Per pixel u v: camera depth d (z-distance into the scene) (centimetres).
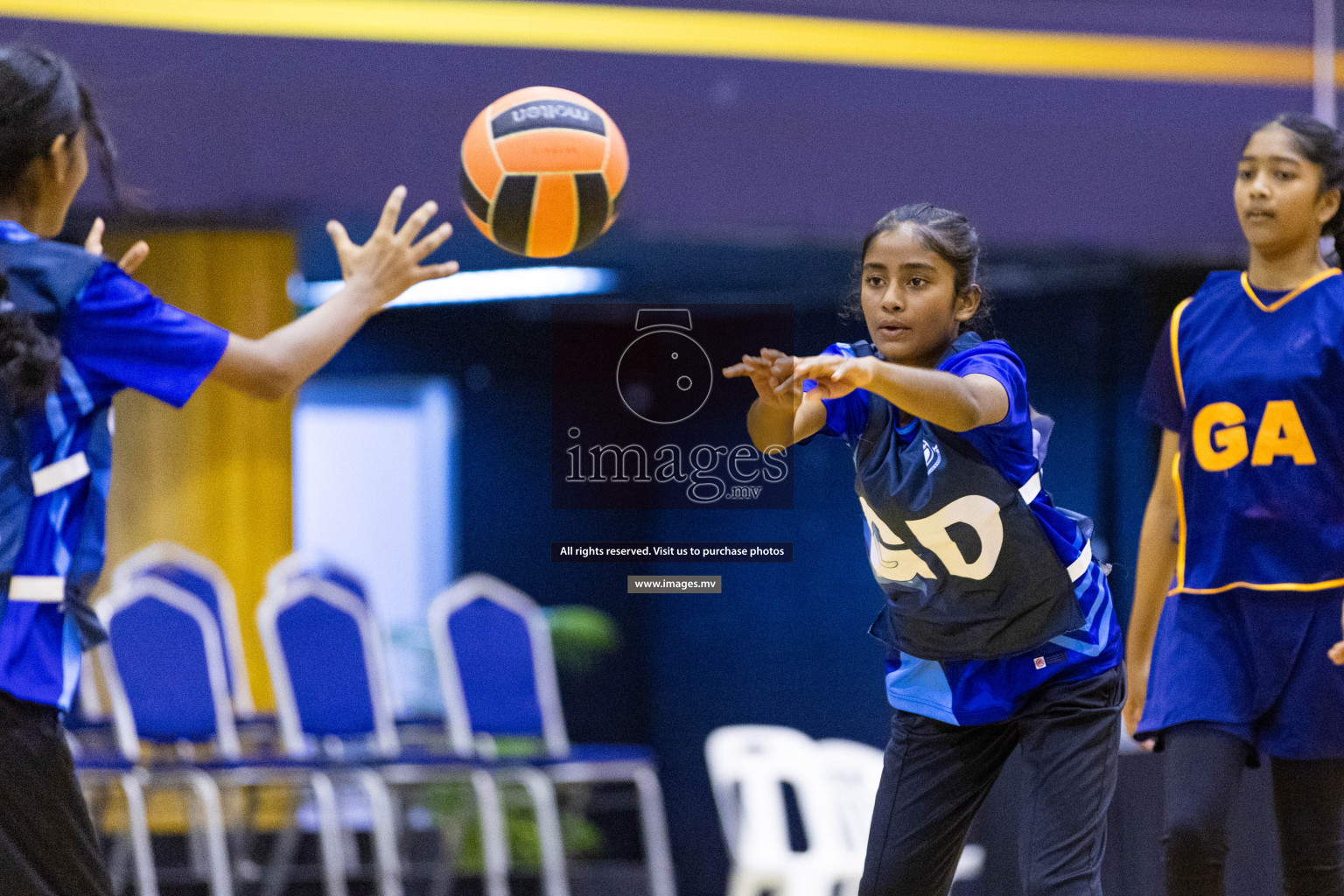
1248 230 1012
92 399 742
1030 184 2081
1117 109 2112
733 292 2931
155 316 738
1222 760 970
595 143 1008
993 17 2070
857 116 2023
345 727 2008
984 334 1712
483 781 1950
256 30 1845
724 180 1977
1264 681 984
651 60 1962
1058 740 860
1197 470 1017
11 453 720
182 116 1817
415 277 788
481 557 3325
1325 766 988
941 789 895
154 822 2209
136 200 1584
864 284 866
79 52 1781
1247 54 2142
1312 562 981
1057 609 856
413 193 1884
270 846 2259
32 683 726
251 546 2203
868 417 862
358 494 3319
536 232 1010
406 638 3062
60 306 723
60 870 738
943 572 850
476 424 3331
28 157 750
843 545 2928
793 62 2002
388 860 1867
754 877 1719
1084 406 2680
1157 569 1088
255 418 2205
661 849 1959
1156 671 1022
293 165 1848
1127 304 2628
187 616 1934
